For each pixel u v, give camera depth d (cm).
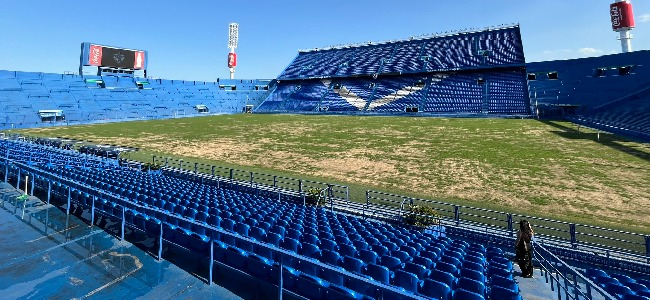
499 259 1028
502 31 8094
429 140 3934
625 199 1873
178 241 934
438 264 816
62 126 5719
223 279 799
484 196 1986
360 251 851
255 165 2853
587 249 1216
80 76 7531
